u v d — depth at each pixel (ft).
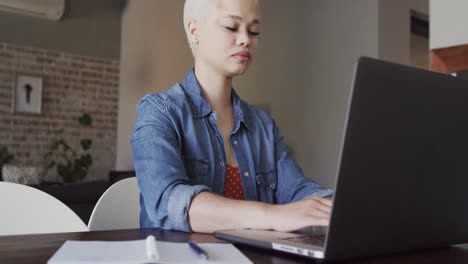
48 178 22.52
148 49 22.62
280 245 2.35
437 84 2.28
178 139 3.86
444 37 7.54
